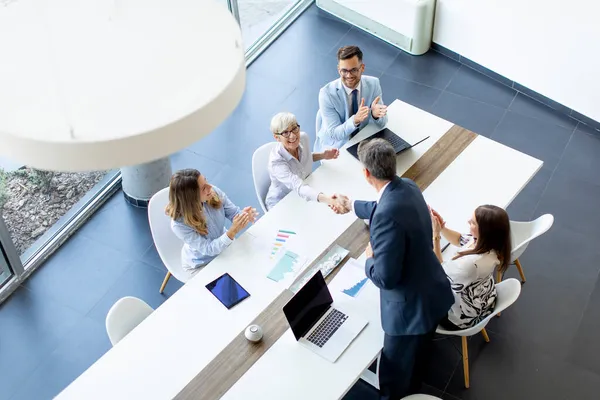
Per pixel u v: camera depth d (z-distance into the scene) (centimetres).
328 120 439
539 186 504
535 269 452
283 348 323
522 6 536
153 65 168
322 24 646
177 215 368
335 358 318
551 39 533
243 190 507
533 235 378
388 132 428
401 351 335
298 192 389
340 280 351
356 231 374
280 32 634
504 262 346
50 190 482
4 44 173
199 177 364
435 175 404
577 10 506
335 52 616
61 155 150
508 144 536
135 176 478
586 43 513
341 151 420
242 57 171
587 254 461
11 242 433
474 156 414
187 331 331
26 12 182
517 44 557
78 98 159
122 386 312
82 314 438
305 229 376
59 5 184
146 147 153
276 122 386
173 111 156
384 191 296
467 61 603
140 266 463
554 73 546
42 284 454
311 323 330
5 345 423
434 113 562
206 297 345
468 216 379
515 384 395
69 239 479
